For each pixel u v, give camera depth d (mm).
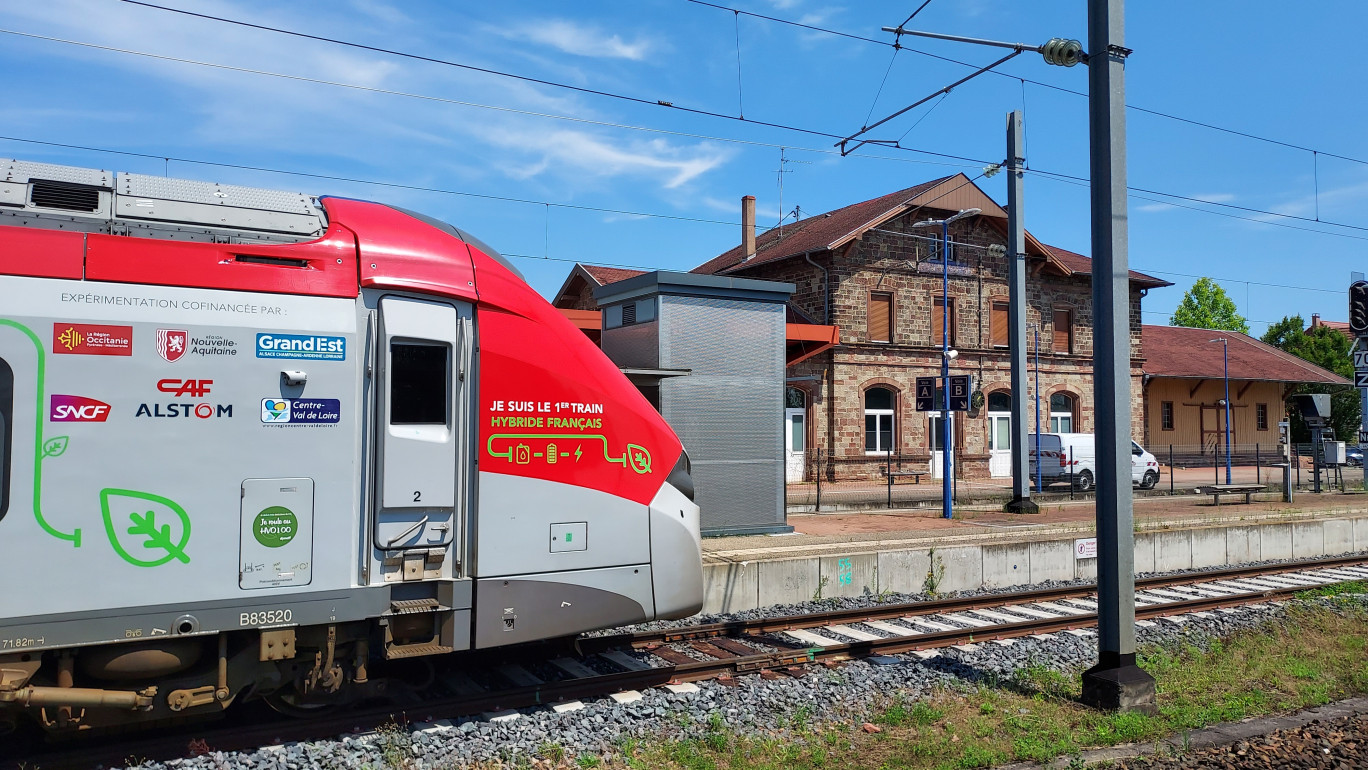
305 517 5453
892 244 30812
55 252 4992
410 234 6031
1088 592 12102
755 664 7914
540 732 6184
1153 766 5801
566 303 35812
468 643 5965
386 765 5574
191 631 5152
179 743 5676
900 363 30672
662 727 6457
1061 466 29031
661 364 13852
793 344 27250
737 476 14547
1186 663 8531
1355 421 45906
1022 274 20094
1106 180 7277
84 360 4969
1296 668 8305
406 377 5832
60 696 5004
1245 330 58125
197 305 5277
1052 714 6945
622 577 6555
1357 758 6016
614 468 6574
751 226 35250
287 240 5668
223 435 5270
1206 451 41406
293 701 6004
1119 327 7254
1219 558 15414
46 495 4852
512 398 6160
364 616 5613
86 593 4926
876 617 10352
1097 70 7359
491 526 6020
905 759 5957
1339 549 17438
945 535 15031
